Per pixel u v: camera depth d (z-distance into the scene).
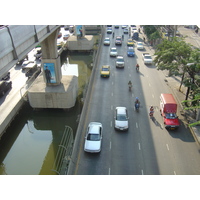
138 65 42.62
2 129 26.73
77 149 23.31
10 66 16.61
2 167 23.48
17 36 17.69
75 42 57.06
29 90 30.50
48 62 30.38
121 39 61.62
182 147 23.94
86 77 43.62
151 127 26.92
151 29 60.09
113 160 22.17
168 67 30.31
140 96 33.84
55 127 29.77
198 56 26.52
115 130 26.34
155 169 21.19
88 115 29.03
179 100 32.28
